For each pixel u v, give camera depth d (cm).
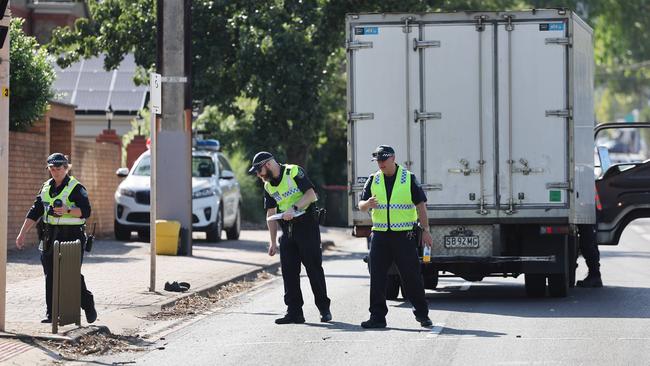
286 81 8888
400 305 4862
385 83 4897
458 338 3775
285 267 4247
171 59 7244
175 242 6931
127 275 5559
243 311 4688
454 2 10500
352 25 4906
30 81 6900
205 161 8481
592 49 5375
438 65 4881
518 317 4344
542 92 4859
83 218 3847
